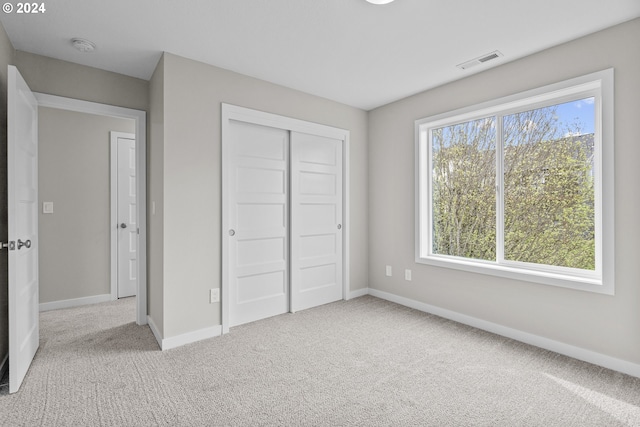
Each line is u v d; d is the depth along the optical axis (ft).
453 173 11.15
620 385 6.69
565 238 8.50
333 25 7.30
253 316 10.55
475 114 10.14
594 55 7.54
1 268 7.06
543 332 8.48
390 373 7.23
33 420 5.57
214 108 9.33
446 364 7.63
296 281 11.52
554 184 8.71
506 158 9.68
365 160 13.64
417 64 9.27
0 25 7.00
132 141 13.47
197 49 8.38
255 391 6.50
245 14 6.86
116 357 7.93
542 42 8.00
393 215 12.61
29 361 7.39
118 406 5.98
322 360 7.84
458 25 7.27
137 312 10.20
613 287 7.30
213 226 9.30
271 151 10.89
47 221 11.61
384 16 6.94
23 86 6.98
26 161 7.38
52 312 11.35
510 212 9.59
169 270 8.53
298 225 11.56
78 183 12.21
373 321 10.49
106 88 9.56
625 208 7.16
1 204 7.04
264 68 9.53
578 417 5.70
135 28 7.36
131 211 13.50
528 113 9.21
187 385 6.70
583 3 6.43
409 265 12.01
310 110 11.68
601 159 7.49
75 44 7.94
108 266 12.84
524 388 6.62
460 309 10.41
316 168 12.06
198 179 9.02
